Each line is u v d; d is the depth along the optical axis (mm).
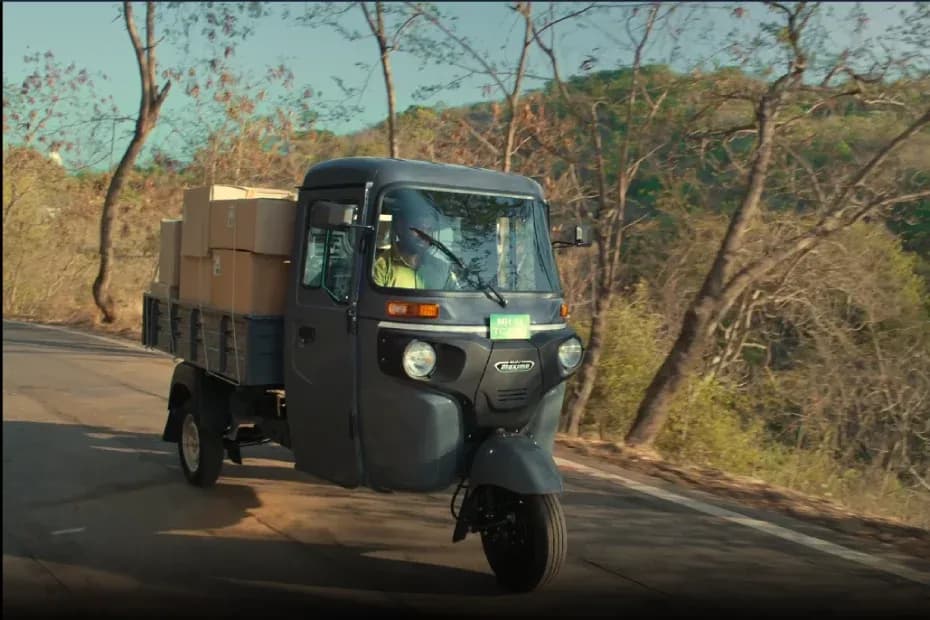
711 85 11781
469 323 4898
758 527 6410
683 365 11305
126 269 22469
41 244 24000
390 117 14250
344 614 4418
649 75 12422
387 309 4871
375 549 5496
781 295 14414
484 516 4914
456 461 4871
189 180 20703
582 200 14719
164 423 9039
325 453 5348
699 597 4918
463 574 5129
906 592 5164
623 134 12953
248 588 4723
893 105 10844
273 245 5676
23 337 16266
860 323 14391
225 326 6004
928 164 10891
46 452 7617
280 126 18781
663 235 15836
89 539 5391
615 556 5598
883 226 13352
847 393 14180
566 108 13359
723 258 11336
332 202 5305
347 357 5070
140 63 18578
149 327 7582
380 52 13781
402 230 5059
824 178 12172
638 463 8547
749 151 12828
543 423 5242
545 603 4715
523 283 5309
